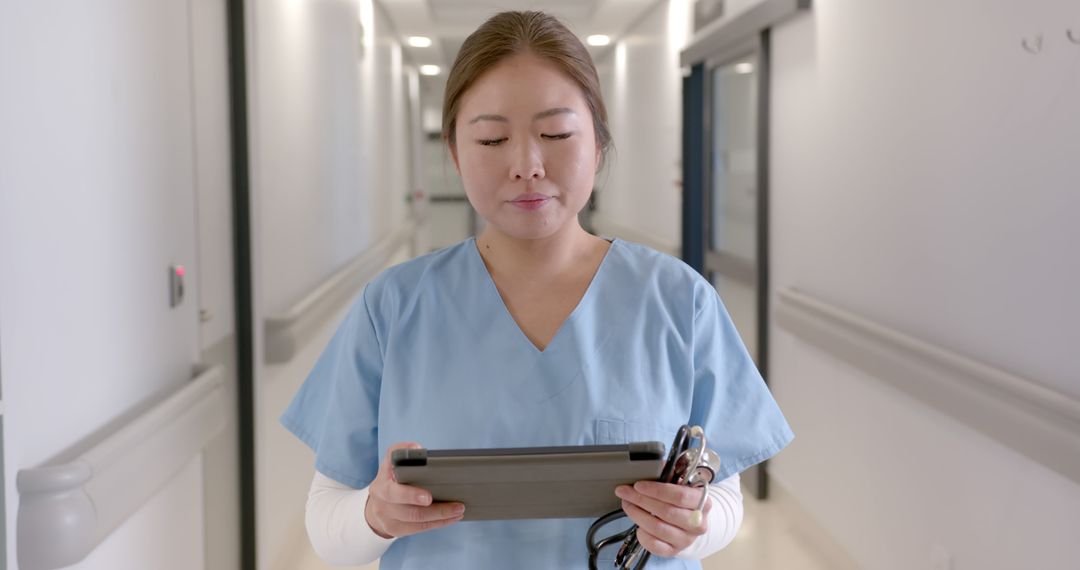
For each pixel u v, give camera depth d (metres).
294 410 1.17
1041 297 1.76
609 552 1.03
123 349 1.76
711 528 1.03
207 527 2.44
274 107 3.17
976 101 2.02
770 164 3.66
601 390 1.05
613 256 1.12
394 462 0.84
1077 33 1.62
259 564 2.86
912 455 2.41
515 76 0.95
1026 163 1.81
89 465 1.38
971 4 2.03
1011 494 1.92
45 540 1.30
